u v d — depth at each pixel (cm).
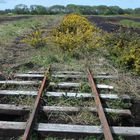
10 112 649
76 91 793
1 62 1123
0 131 551
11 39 1884
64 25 1836
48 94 736
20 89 804
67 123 613
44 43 1475
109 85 836
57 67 1047
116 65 1072
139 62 994
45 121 618
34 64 1097
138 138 538
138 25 3409
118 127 557
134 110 703
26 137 484
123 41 1262
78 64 1093
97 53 1255
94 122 609
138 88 839
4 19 5119
